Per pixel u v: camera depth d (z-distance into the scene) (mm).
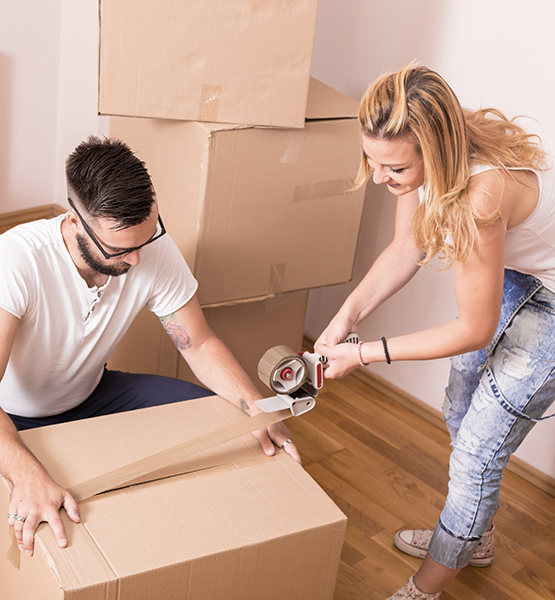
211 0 1468
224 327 1932
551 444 2008
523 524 1907
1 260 1239
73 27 2764
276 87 1595
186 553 985
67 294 1317
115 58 1477
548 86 1772
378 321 2355
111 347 1456
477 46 1882
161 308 1462
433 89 1047
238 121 1604
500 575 1729
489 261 1141
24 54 2797
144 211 1188
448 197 1095
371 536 1782
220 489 1131
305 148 1715
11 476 1061
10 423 1147
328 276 1947
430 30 1970
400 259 1511
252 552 1027
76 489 1075
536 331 1359
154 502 1080
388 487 1965
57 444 1169
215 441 1222
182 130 1636
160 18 1463
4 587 1136
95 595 922
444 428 2244
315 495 1149
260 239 1765
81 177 1172
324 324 2525
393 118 1055
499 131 1193
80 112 2881
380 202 2221
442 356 1251
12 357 1359
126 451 1176
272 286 1855
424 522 1854
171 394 1520
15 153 2977
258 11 1507
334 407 2287
